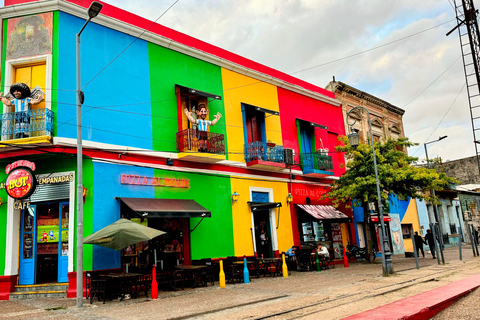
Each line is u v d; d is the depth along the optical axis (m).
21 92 12.63
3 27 13.44
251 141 18.98
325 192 21.75
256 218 18.55
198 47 17.36
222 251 16.09
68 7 13.37
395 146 20.66
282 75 21.47
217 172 16.72
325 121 23.56
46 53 12.98
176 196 15.08
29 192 11.90
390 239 26.14
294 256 17.78
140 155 14.23
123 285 11.23
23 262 12.95
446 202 34.19
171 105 15.80
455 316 7.59
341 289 11.41
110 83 14.02
